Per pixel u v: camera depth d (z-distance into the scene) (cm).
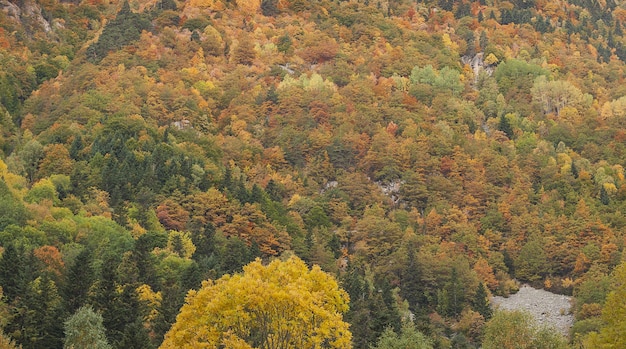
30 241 18538
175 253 19762
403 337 14438
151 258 17875
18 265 15388
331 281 11119
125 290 15162
